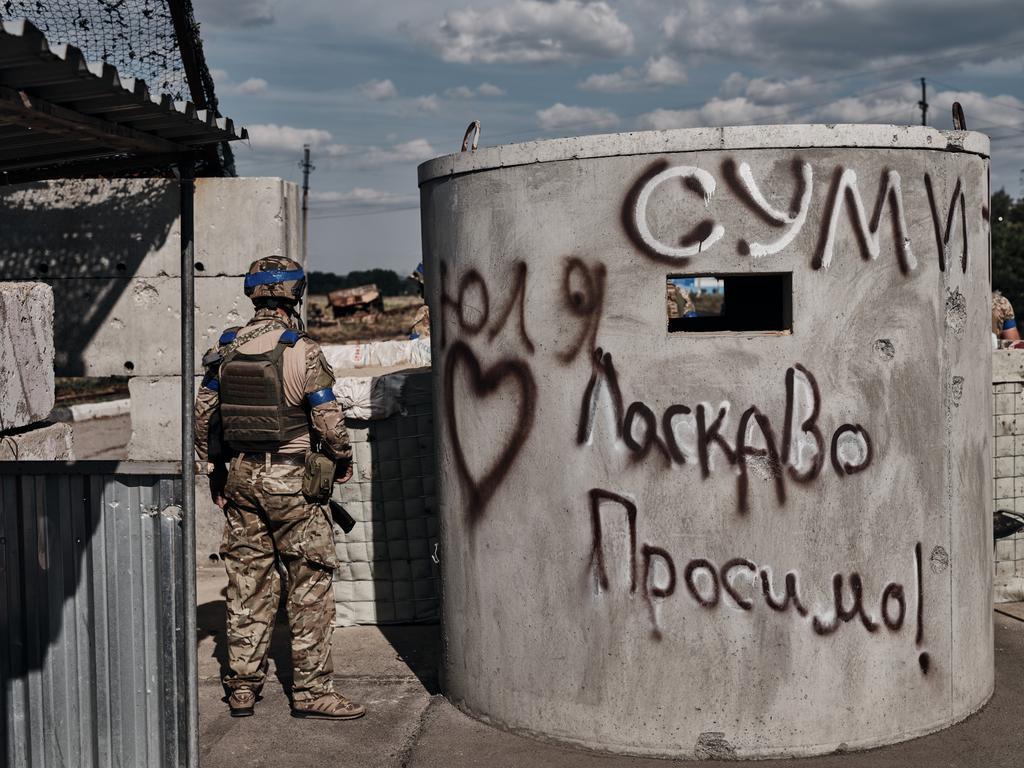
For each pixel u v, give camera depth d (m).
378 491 5.23
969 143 3.80
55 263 6.39
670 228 3.55
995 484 5.40
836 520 3.61
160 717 3.19
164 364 6.39
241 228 6.30
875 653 3.68
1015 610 5.34
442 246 4.00
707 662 3.61
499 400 3.81
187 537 3.12
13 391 4.85
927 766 3.55
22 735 3.28
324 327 36.69
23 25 2.12
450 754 3.72
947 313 3.78
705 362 3.56
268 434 4.00
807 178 3.53
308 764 3.66
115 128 2.81
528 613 3.80
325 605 4.10
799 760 3.61
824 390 3.58
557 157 3.63
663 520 3.61
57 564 3.22
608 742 3.70
